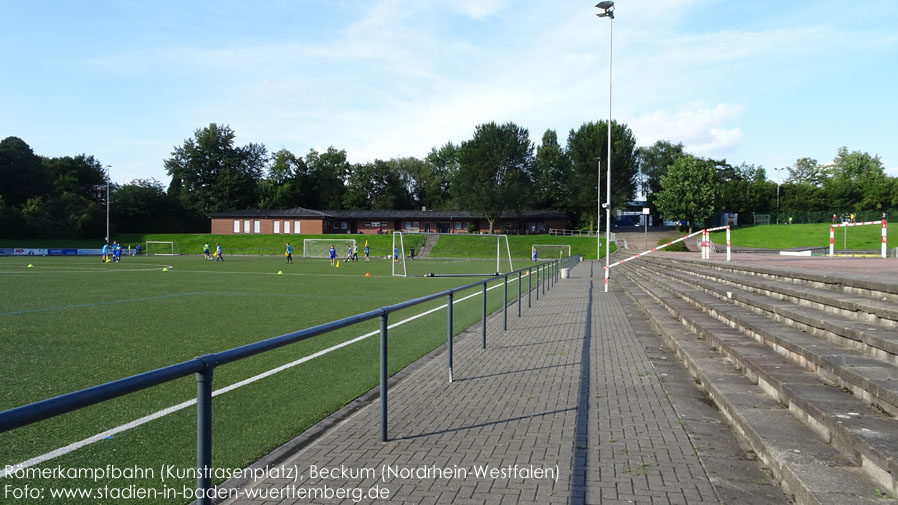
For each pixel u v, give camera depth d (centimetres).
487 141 7575
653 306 1338
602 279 2902
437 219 8556
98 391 201
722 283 1184
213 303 1641
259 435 502
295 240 7331
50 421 533
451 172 11019
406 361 838
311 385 686
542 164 9219
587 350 905
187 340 1000
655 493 366
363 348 937
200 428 263
